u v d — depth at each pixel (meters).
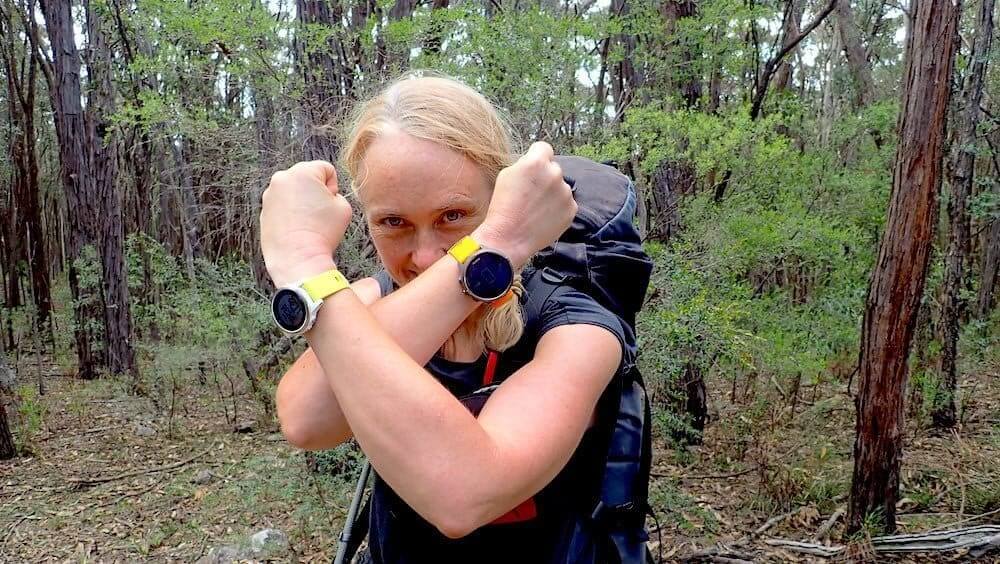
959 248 7.22
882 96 12.96
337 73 4.82
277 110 4.91
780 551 4.49
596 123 5.01
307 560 4.16
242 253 6.74
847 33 10.74
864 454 4.58
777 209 5.68
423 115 0.91
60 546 5.01
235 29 4.37
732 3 5.74
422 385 0.76
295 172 0.92
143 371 10.51
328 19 4.90
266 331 6.07
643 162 4.73
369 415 0.76
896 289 4.33
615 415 0.95
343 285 0.83
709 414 6.98
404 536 1.01
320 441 1.02
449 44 4.81
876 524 4.59
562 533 0.95
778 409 6.10
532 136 4.63
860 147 8.21
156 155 13.56
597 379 0.87
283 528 4.66
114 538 5.08
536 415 0.81
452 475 0.74
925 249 4.30
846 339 6.03
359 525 1.27
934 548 4.35
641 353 4.29
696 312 4.36
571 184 1.09
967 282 10.66
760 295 5.86
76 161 10.71
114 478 6.36
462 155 0.92
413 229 0.94
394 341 0.81
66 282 21.27
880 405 4.51
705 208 5.16
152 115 4.84
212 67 4.98
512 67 4.54
